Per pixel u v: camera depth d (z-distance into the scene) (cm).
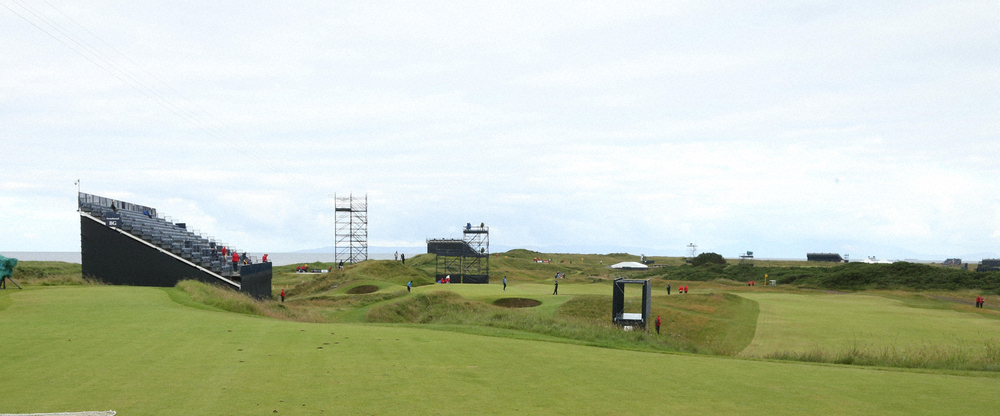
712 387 1116
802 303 5616
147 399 838
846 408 952
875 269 9206
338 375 1077
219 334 1595
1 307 2183
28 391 874
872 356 2078
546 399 945
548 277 13150
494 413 830
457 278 9612
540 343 1828
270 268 5769
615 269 16100
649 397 993
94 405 795
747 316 4634
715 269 11819
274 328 1795
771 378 1260
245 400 850
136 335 1534
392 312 4591
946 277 8300
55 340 1421
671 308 4981
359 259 13388
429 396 930
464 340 1752
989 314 4769
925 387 1188
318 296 6241
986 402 1028
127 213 5403
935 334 3597
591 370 1279
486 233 11250
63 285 3556
